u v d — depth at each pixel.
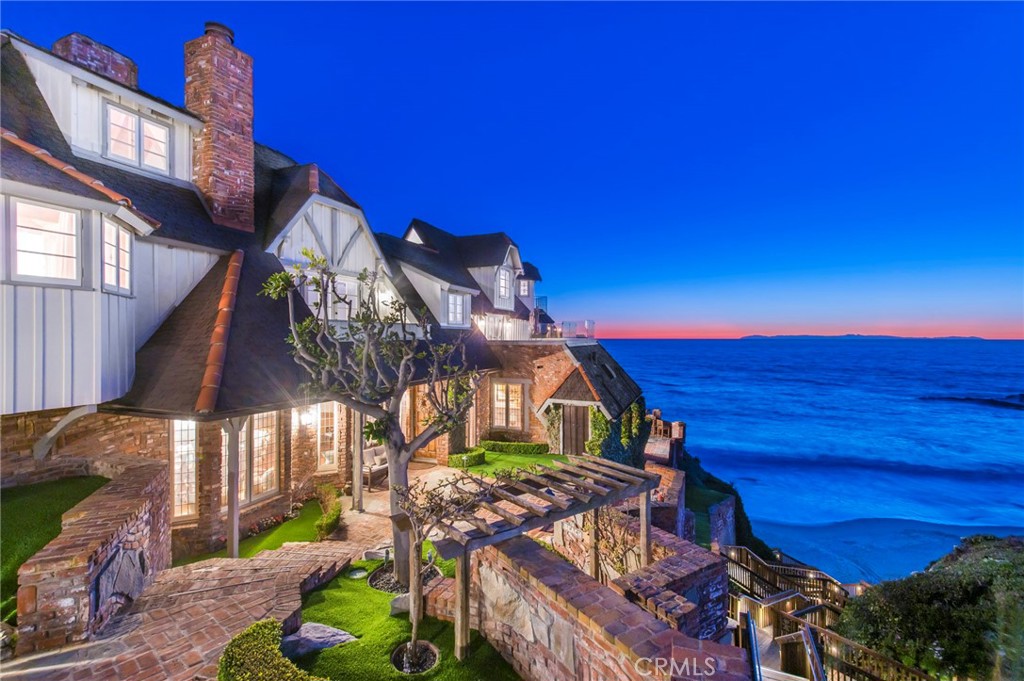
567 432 20.78
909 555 30.81
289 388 10.62
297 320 12.59
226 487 12.44
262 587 7.91
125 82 12.97
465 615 6.39
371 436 8.22
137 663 5.58
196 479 11.98
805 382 119.44
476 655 6.48
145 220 9.35
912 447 57.25
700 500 26.62
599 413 20.20
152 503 8.43
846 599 14.14
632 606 5.27
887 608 10.09
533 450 20.56
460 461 18.06
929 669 9.09
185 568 9.11
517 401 22.22
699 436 62.94
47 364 7.74
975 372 138.62
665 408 83.38
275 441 14.02
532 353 21.86
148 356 10.02
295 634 6.55
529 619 6.02
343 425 15.77
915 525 35.16
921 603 9.74
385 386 8.93
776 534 34.03
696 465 35.09
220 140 12.62
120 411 9.23
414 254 22.11
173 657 5.70
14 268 7.39
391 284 17.25
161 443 11.48
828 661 9.46
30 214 7.79
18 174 7.20
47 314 7.75
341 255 15.52
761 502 40.50
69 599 5.96
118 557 6.95
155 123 11.88
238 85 13.10
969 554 12.91
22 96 9.70
